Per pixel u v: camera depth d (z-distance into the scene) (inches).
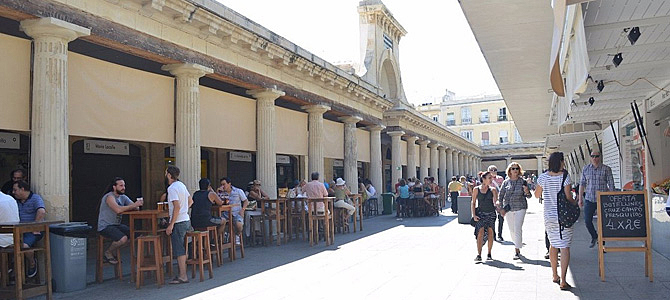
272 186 604.1
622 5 245.9
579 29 248.1
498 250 467.8
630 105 515.2
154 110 450.9
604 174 459.2
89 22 366.0
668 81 394.6
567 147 1160.8
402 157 1187.3
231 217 446.9
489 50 456.8
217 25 482.9
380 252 475.5
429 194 939.3
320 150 732.0
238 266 418.3
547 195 316.2
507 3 340.5
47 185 332.5
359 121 884.0
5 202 304.7
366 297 295.1
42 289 300.8
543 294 292.2
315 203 544.4
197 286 341.7
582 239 534.3
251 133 597.6
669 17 258.8
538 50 457.4
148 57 437.7
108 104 405.1
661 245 418.6
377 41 995.9
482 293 298.2
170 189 352.5
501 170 2650.1
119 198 382.3
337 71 759.1
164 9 426.6
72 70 375.9
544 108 784.3
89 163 593.3
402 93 1159.6
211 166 753.6
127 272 408.2
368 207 954.7
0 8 313.3
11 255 323.6
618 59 309.0
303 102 695.7
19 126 335.9
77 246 334.6
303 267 403.9
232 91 648.4
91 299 309.3
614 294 286.8
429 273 363.9
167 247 381.4
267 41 560.4
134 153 648.4
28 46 343.6
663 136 470.3
